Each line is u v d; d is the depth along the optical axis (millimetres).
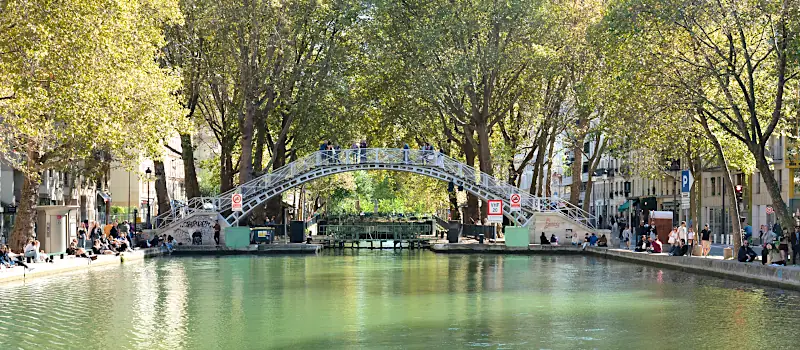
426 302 32500
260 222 76125
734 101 41781
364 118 77500
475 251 66750
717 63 41844
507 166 74812
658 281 39969
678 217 90438
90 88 38344
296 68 69188
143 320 27828
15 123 37812
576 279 41625
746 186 72562
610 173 117125
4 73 36312
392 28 70500
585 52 63188
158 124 46875
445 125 74375
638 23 39531
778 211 39188
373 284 39531
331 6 70062
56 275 42469
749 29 40312
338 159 68750
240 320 27922
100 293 35062
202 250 64188
